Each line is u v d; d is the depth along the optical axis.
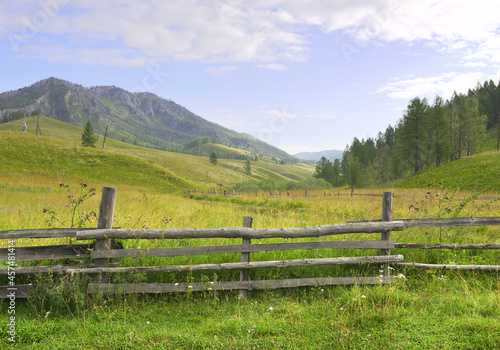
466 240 6.34
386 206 5.23
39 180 42.84
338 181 105.12
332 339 3.41
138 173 60.50
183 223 8.27
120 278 4.52
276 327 3.66
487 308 3.94
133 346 3.36
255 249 4.77
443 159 68.44
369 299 4.21
